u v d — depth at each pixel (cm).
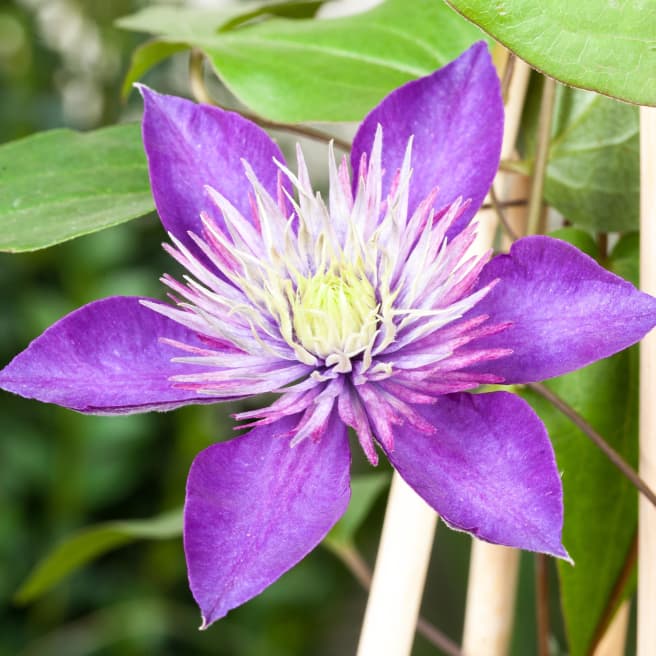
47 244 52
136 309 51
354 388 50
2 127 145
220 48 57
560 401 53
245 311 50
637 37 50
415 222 51
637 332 49
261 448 50
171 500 126
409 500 52
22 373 50
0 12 155
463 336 50
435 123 52
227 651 133
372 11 59
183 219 52
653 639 53
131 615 125
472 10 50
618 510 54
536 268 50
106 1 152
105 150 56
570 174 56
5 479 126
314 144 147
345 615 144
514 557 56
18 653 126
